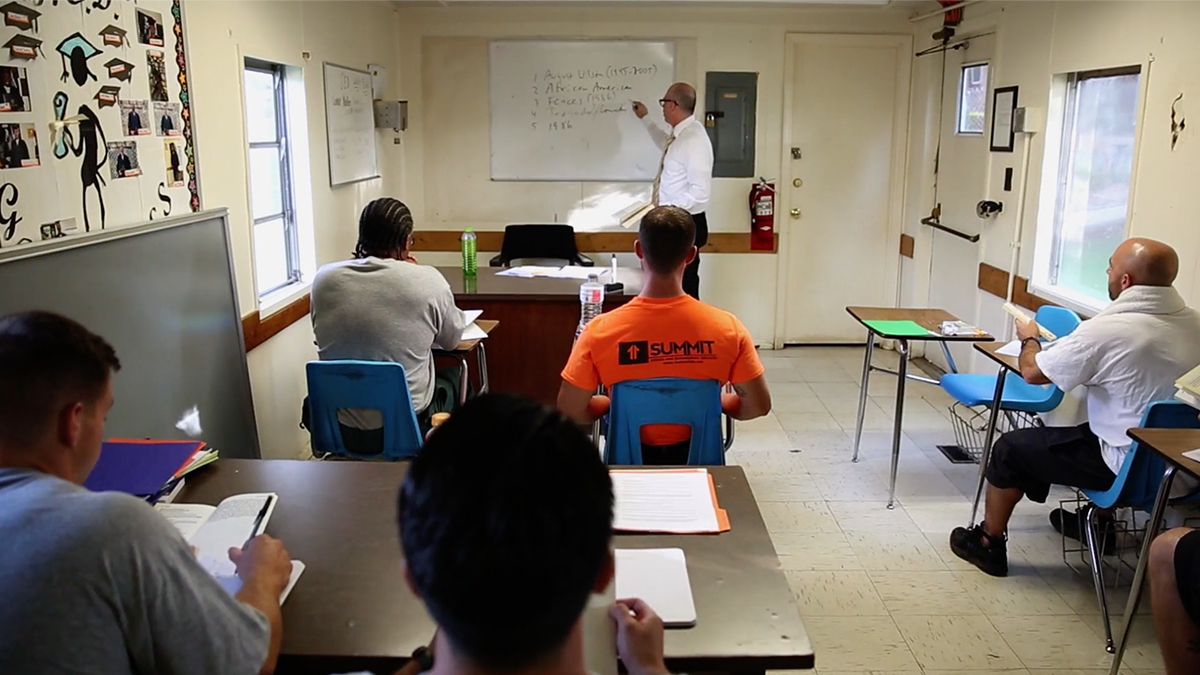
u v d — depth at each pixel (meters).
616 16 5.61
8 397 1.11
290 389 3.85
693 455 2.36
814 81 5.74
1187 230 3.01
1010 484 2.87
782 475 3.83
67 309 2.02
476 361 3.94
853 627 2.65
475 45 5.66
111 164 2.37
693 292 5.17
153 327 2.42
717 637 1.29
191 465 1.78
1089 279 3.85
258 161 3.75
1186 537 2.06
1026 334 2.98
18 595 1.03
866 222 5.96
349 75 4.66
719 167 5.83
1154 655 2.50
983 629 2.64
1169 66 3.11
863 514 3.43
